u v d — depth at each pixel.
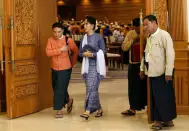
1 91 6.05
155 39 4.56
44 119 5.39
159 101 4.59
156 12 5.26
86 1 23.36
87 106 5.29
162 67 4.56
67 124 5.04
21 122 5.19
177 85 5.48
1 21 5.29
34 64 5.84
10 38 5.25
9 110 5.39
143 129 4.71
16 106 5.46
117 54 12.96
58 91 5.46
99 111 5.52
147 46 4.68
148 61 4.62
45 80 6.22
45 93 6.23
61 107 5.48
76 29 15.11
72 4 23.53
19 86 5.49
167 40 4.48
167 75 4.46
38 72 5.96
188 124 4.94
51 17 6.41
